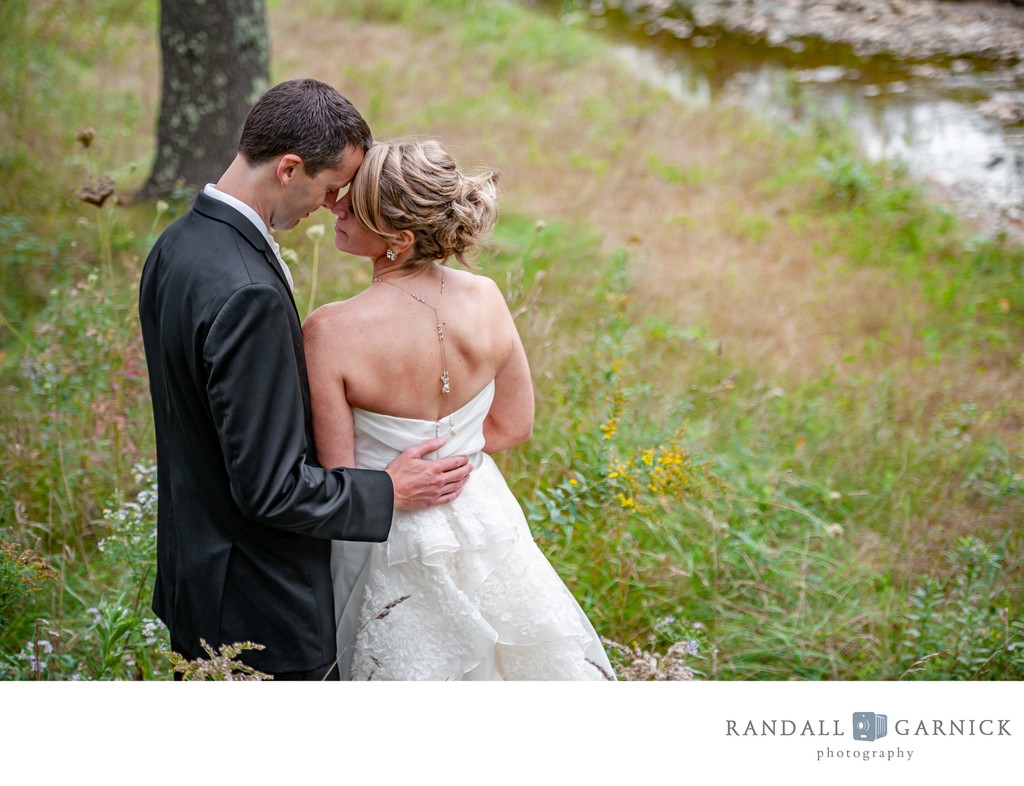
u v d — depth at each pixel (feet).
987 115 30.42
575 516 10.20
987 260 20.63
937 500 12.69
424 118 26.50
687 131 27.73
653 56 36.47
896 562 11.41
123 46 28.40
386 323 6.78
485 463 7.59
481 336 7.11
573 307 16.33
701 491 10.78
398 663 7.08
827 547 11.71
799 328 17.63
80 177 18.75
